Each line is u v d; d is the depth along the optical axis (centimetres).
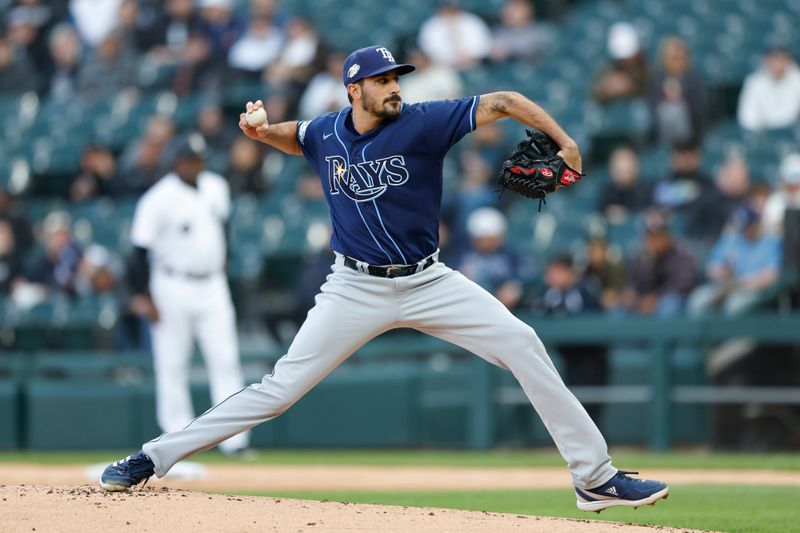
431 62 4831
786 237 3444
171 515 1558
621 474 1736
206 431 1752
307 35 5169
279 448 3912
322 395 3891
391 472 3083
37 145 5688
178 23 5909
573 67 5141
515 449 3703
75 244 4550
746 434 3462
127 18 5966
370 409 3847
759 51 5109
